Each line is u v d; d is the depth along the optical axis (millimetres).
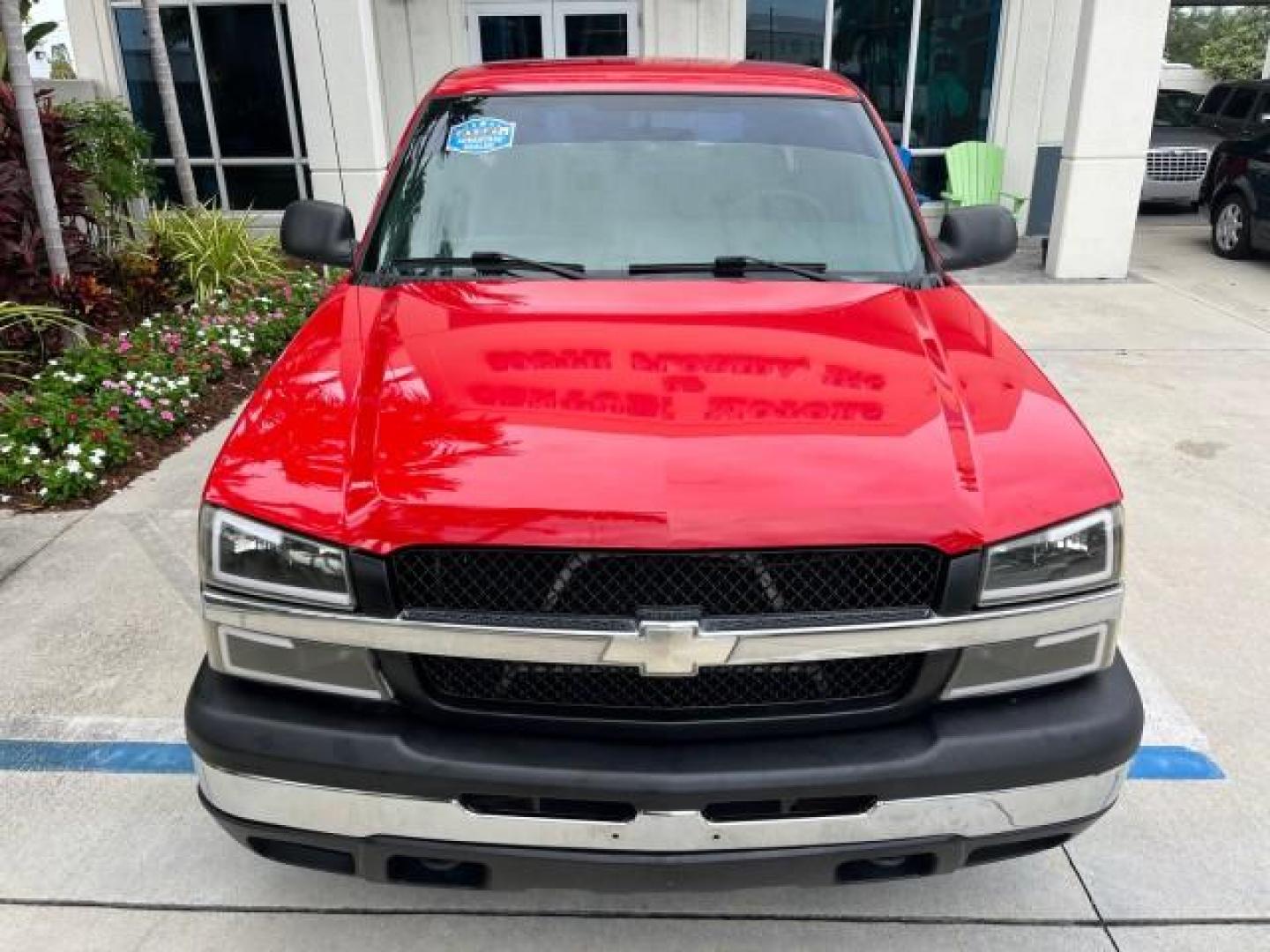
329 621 1940
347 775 1933
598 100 3379
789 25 11289
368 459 2033
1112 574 2066
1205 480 5090
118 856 2645
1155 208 14625
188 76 11180
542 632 1882
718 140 3287
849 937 2416
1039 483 2049
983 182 11625
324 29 8977
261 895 2525
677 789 1896
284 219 3367
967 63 11656
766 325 2582
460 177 3191
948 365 2439
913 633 1930
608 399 2180
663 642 1872
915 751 1953
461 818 1939
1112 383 6621
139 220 8992
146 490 4879
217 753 1977
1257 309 8727
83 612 3787
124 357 5977
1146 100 9383
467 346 2430
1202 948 2400
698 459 1989
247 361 6703
